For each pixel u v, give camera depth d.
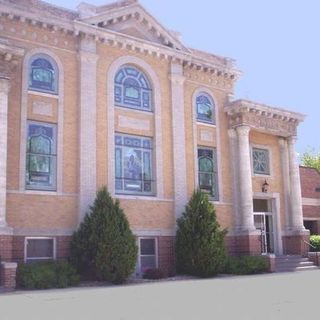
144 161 22.23
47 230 18.64
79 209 19.39
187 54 24.16
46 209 18.80
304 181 31.42
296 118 27.45
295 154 27.53
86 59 20.81
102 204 18.62
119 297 13.11
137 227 21.08
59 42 20.44
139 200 21.38
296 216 26.66
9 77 17.58
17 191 18.22
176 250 21.50
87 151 20.06
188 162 23.56
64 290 15.48
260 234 24.56
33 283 16.11
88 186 19.78
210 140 24.73
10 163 18.25
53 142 19.66
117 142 21.47
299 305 11.08
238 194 24.70
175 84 23.70
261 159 27.03
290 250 26.47
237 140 25.19
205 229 20.92
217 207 24.14
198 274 20.72
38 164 19.11
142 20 23.16
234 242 24.14
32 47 19.64
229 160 25.20
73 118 20.22
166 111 23.23
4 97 17.38
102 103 21.06
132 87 22.45
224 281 18.20
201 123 24.56
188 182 23.33
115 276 17.83
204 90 25.06
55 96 19.91
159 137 22.64
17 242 17.89
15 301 12.46
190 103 24.33
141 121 22.33
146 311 10.30
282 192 27.38
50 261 17.95
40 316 9.82
